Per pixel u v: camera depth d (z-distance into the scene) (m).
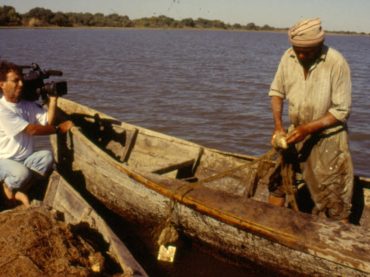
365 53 54.44
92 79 20.33
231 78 22.69
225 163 5.71
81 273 3.54
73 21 144.50
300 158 4.30
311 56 3.81
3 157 5.03
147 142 6.51
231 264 4.51
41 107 5.48
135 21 165.50
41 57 32.25
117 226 5.44
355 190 4.68
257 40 102.44
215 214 4.07
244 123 12.09
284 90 4.27
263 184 5.45
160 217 4.89
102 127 7.09
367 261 3.25
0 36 67.69
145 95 16.34
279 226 3.74
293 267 3.84
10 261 3.53
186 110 13.70
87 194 6.08
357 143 10.19
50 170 5.31
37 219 3.94
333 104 3.91
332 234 3.60
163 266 4.61
